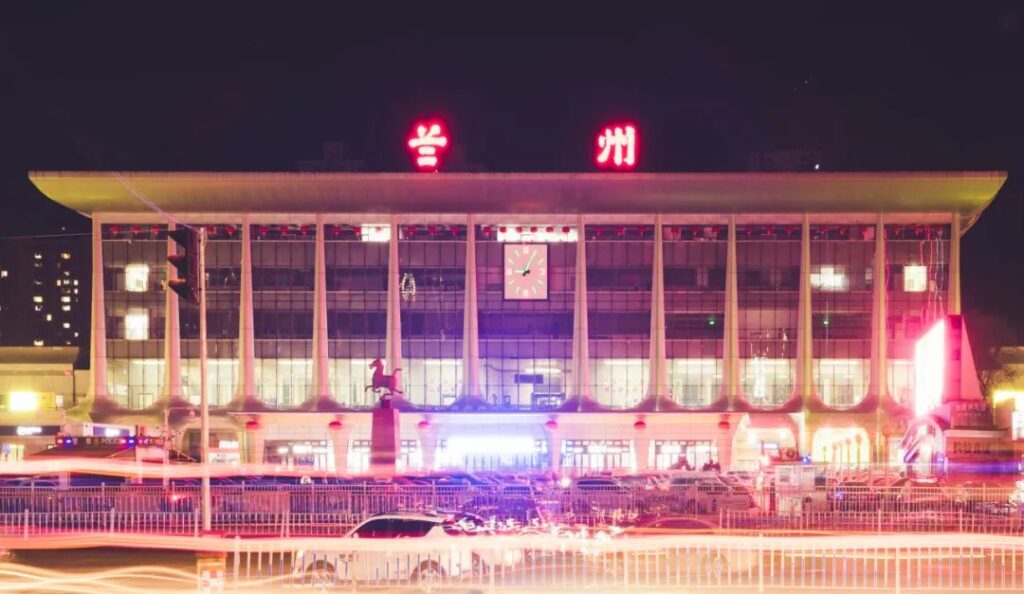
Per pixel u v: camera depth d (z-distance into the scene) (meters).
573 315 98.75
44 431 107.44
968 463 64.62
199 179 94.81
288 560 36.66
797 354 97.62
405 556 31.62
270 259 98.69
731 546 33.59
